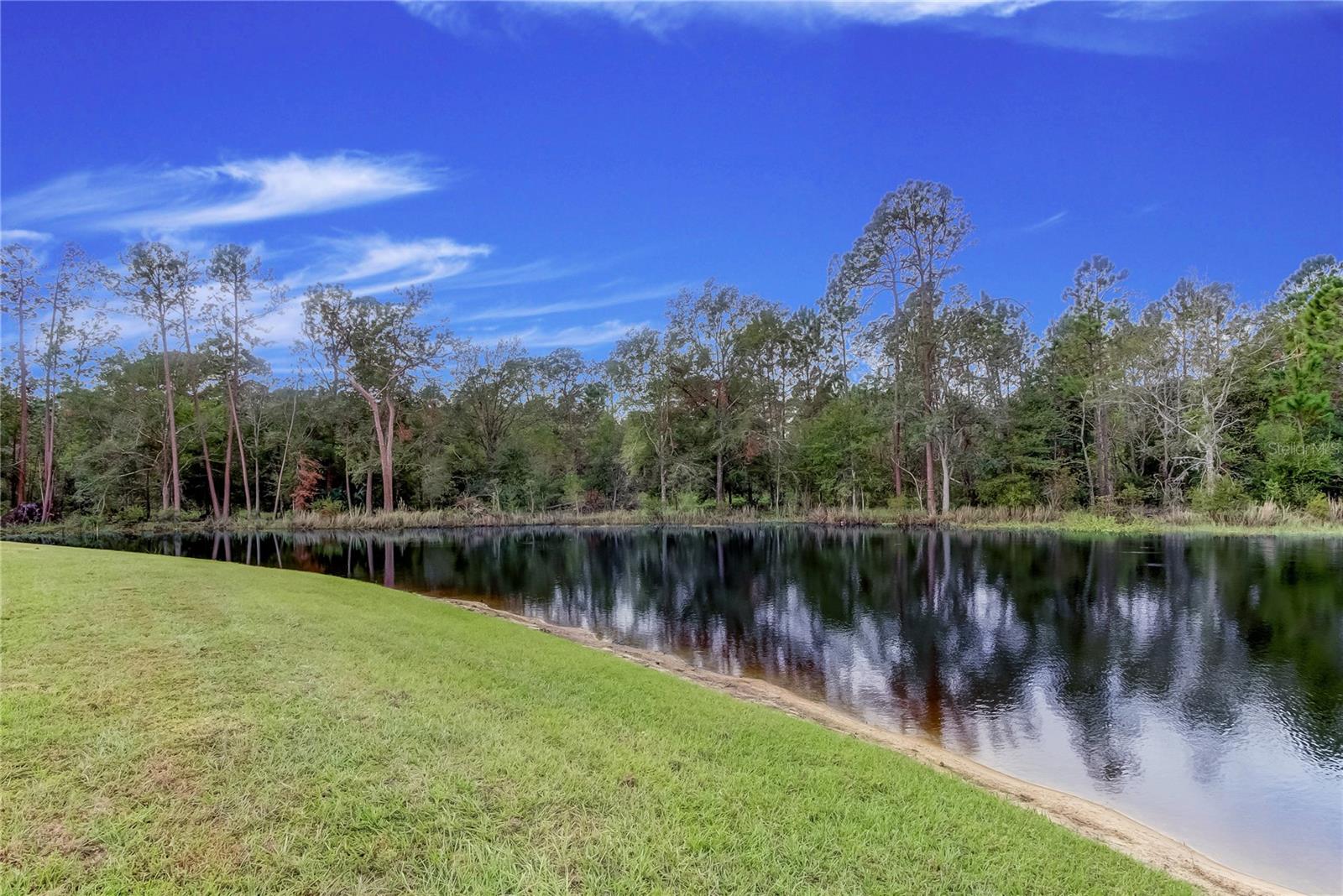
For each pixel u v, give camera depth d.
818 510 35.66
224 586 9.17
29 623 6.05
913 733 7.33
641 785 3.86
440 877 2.84
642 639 11.62
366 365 41.38
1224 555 19.50
